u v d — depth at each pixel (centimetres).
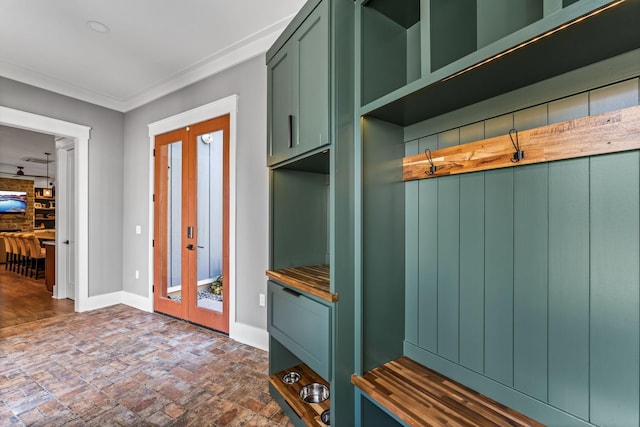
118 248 409
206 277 328
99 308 387
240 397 198
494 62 97
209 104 312
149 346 275
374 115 142
